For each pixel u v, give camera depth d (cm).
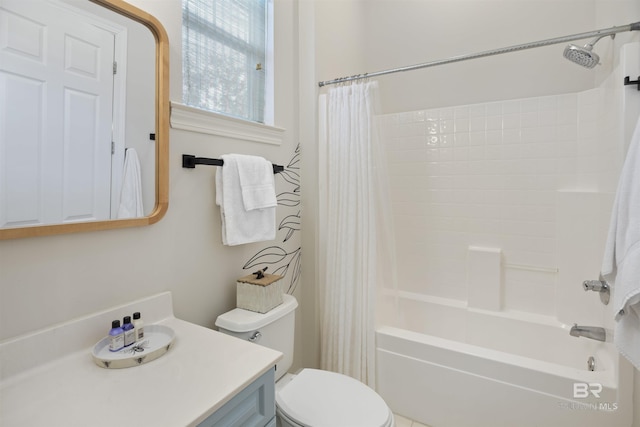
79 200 95
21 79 83
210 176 141
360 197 183
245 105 168
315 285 200
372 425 114
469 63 237
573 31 207
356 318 187
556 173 208
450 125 239
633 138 112
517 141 218
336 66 223
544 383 146
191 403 74
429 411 172
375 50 272
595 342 176
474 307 229
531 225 216
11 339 83
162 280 122
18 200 83
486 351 162
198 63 143
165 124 118
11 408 72
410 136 254
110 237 105
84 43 96
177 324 116
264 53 179
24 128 84
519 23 222
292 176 195
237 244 141
